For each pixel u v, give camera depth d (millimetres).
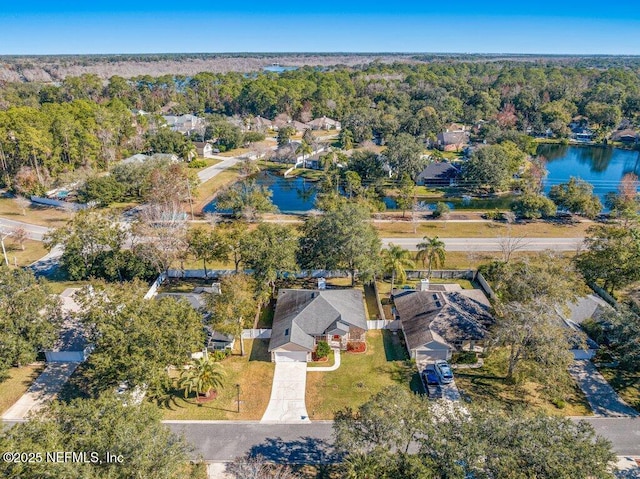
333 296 47781
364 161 97688
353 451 26578
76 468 21391
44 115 95875
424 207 81562
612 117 147625
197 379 35781
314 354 42281
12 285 39500
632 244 48281
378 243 53125
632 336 38469
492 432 24656
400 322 46375
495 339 37812
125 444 23219
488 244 67375
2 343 36875
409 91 196250
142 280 54531
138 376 33750
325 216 53781
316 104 170375
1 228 71250
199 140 134250
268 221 78062
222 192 80500
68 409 25344
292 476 30062
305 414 35906
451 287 51750
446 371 38938
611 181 103812
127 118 117688
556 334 35688
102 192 78812
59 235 54812
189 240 54938
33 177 84625
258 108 176000
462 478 22688
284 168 114562
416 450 31375
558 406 36469
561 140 143875
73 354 41219
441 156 119750
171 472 24141
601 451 23484
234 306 41562
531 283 42344
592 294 49938
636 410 36312
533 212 77125
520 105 166625
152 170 84688
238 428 34500
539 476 22375
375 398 28359
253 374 40406
